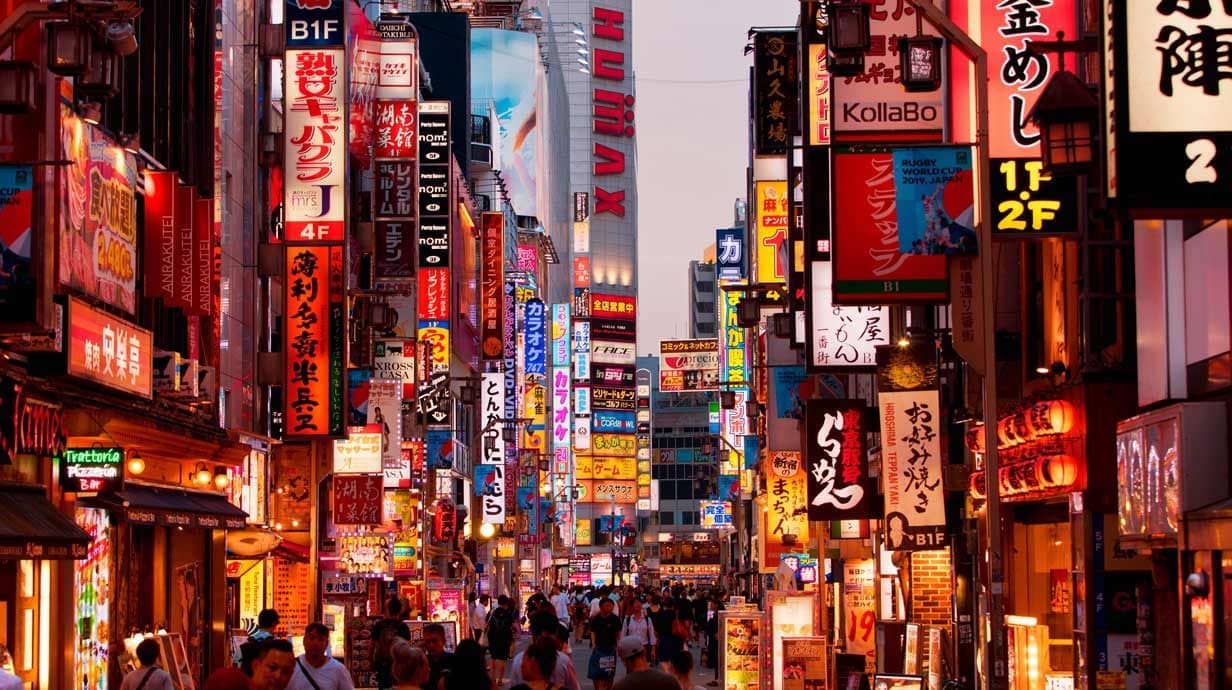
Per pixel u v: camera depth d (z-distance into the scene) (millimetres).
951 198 23703
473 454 89500
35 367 24984
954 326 23641
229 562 42625
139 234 32656
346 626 39375
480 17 127625
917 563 35906
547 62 141000
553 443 138750
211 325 36438
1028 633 28344
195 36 37688
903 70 21891
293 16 42500
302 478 45625
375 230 53625
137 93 32219
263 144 43281
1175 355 21906
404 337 61812
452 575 80500
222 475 37312
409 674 16438
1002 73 25359
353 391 47062
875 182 24531
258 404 43094
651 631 42031
